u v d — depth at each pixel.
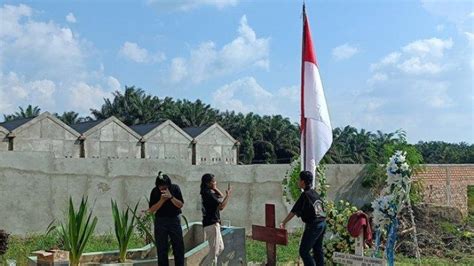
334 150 73.94
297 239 18.39
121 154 41.94
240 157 83.62
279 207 20.45
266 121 90.06
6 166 16.86
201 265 10.63
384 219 10.07
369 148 22.08
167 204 9.88
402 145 20.02
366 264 9.55
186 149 46.31
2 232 11.48
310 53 11.30
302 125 11.27
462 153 78.44
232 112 95.50
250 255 14.55
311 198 9.93
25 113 82.62
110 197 18.17
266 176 20.36
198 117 89.25
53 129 37.50
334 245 10.75
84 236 10.25
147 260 10.75
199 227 12.30
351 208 11.11
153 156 43.94
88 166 17.97
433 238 17.73
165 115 87.19
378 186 21.30
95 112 87.06
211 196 10.45
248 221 19.97
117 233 10.87
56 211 17.42
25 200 17.05
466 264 15.39
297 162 15.45
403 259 15.65
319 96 11.19
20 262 11.88
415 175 20.17
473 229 19.42
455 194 23.91
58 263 9.87
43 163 17.36
